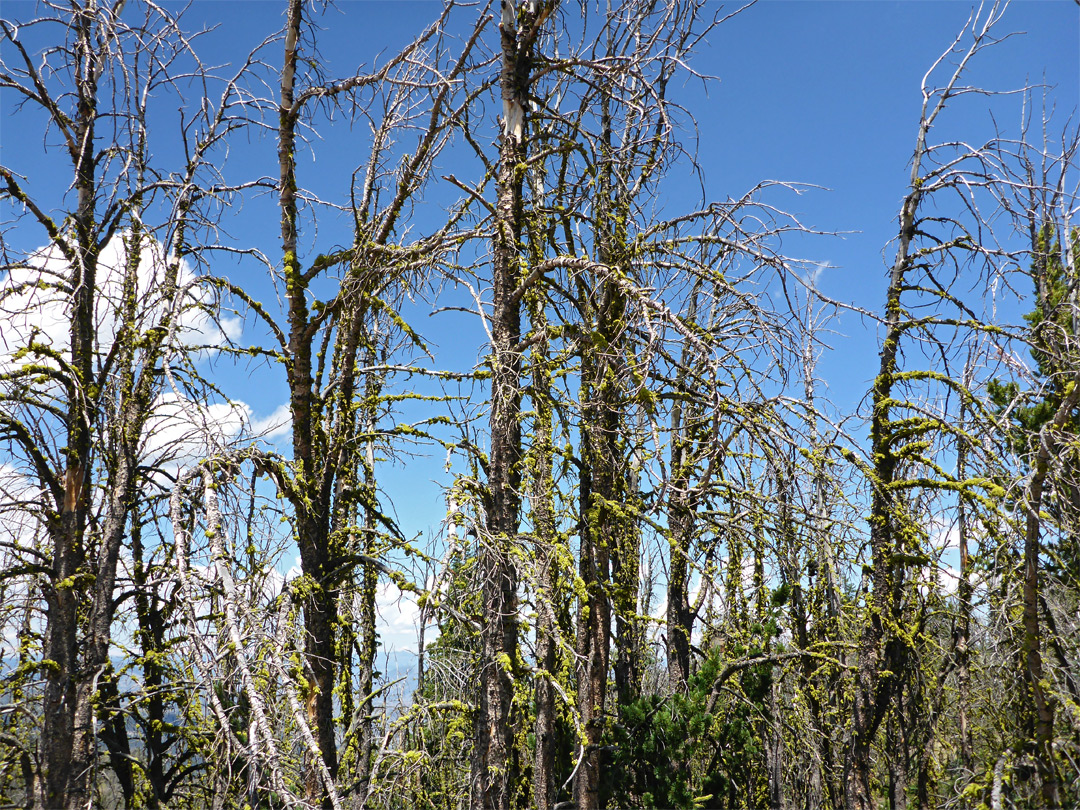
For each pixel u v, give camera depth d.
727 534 12.56
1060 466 8.96
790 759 15.39
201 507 8.95
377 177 11.11
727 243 9.30
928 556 12.37
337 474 11.33
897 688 13.76
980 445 10.59
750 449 10.67
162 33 10.62
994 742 12.04
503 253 9.69
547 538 10.36
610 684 14.59
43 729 9.57
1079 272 11.10
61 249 10.12
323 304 10.60
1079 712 9.86
